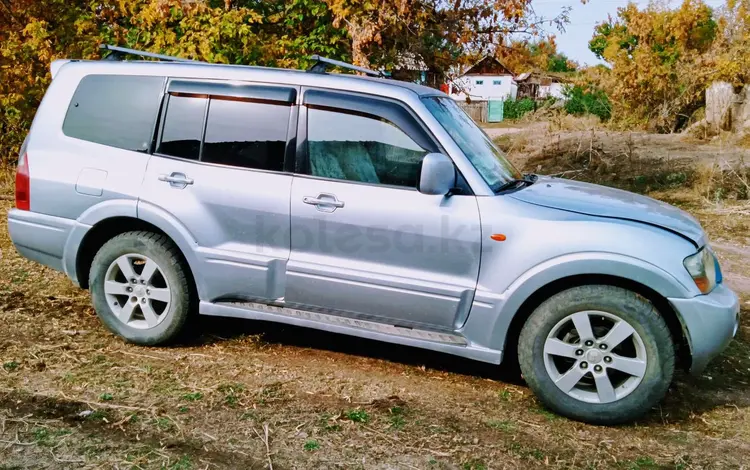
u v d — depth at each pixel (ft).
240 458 11.32
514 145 55.93
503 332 13.62
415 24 29.04
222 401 13.28
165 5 27.73
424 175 13.33
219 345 16.25
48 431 11.84
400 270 14.11
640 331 12.80
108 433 11.88
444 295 13.79
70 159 15.89
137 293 15.75
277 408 13.14
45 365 14.48
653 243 12.94
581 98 85.20
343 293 14.38
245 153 14.98
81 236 15.78
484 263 13.62
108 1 31.45
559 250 13.14
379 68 28.94
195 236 15.06
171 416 12.58
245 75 15.21
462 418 13.20
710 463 12.01
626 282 13.25
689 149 51.96
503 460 11.75
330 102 14.65
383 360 15.98
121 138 15.71
